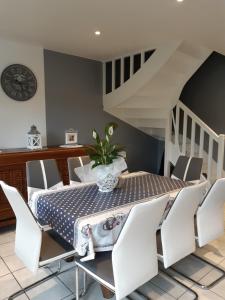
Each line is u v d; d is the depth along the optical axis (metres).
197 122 3.92
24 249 1.64
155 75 3.64
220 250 2.47
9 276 2.07
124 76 4.24
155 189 2.16
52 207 1.74
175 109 4.34
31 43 3.41
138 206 1.25
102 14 2.41
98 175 2.05
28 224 1.57
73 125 4.14
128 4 2.18
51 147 3.57
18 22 2.63
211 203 1.93
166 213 1.71
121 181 2.24
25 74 3.49
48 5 2.22
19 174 3.00
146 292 1.87
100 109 4.47
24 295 1.85
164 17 2.46
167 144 4.22
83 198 1.90
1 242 2.65
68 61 3.95
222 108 4.35
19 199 1.48
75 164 2.67
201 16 2.42
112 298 1.80
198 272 2.12
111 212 1.61
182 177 2.82
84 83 4.20
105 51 3.76
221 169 3.70
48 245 1.74
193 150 4.06
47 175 2.38
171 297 1.83
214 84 4.44
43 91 3.72
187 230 1.79
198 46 3.37
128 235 1.31
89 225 1.44
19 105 3.50
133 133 4.98
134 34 2.98
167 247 1.66
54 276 2.04
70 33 2.97
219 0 2.08
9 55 3.32
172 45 3.26
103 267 1.52
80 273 2.07
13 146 3.49
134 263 1.41
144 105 4.22
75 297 1.83
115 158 2.04
